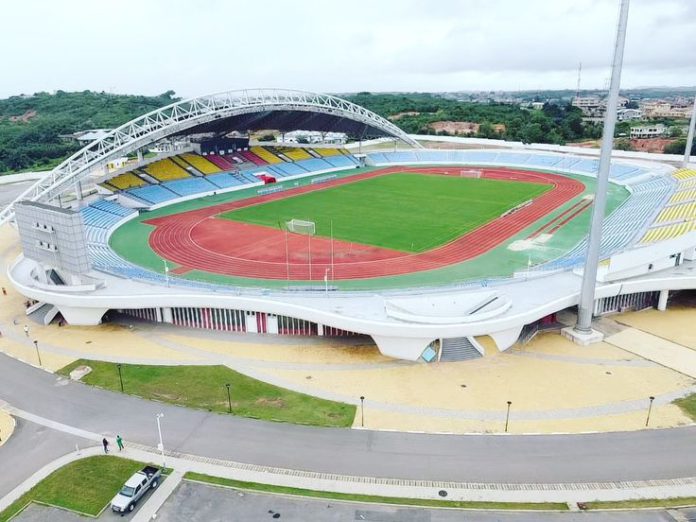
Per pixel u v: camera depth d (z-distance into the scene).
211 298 56.38
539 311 52.38
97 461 37.00
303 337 55.75
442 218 99.00
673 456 36.41
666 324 57.22
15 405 44.09
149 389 46.06
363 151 172.38
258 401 43.94
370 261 75.69
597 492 33.31
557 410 41.88
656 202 93.19
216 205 112.19
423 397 44.12
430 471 35.31
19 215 63.00
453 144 188.75
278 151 153.12
